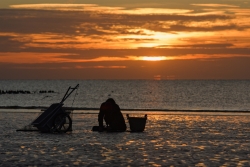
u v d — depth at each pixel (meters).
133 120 26.97
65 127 26.70
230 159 17.08
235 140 23.00
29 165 15.70
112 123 26.84
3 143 21.30
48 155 17.83
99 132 26.58
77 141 22.16
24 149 19.38
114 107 26.94
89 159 16.94
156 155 17.94
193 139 23.30
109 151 18.94
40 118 26.02
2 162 16.25
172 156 17.72
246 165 15.86
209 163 16.22
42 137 23.80
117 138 23.56
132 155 17.91
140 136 24.56
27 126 27.81
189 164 16.02
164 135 25.14
